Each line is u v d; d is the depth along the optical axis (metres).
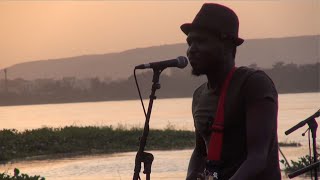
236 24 4.52
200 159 4.86
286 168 16.77
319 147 23.39
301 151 24.06
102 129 33.31
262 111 4.32
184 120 72.88
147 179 5.27
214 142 4.48
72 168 21.27
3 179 14.12
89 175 19.08
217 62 4.48
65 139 30.09
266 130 4.29
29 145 28.52
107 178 18.23
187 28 4.58
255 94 4.36
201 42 4.48
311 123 8.74
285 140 31.14
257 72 4.45
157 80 5.34
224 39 4.48
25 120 108.88
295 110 85.50
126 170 20.14
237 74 4.48
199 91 4.76
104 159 24.23
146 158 5.29
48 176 19.17
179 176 17.91
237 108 4.42
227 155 4.45
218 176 4.45
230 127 4.45
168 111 122.50
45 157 26.03
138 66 5.30
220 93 4.51
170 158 23.45
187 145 29.45
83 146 29.38
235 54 4.57
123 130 33.12
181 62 5.34
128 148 29.31
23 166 22.52
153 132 32.38
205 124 4.58
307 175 15.72
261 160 4.21
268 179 4.41
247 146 4.33
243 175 4.18
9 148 27.80
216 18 4.46
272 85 4.43
